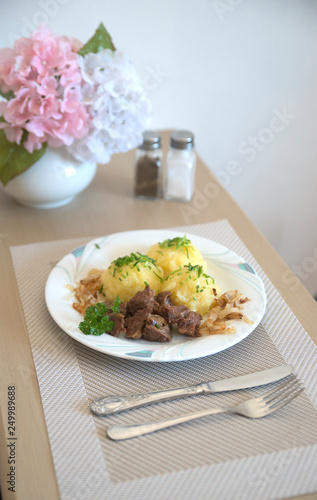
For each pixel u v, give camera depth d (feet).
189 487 1.80
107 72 2.87
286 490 1.80
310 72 4.34
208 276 2.44
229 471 1.85
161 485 1.81
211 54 4.11
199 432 1.98
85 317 2.28
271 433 1.97
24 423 2.01
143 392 2.13
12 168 2.92
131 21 3.85
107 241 2.80
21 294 2.59
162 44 3.99
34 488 1.81
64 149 2.96
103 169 3.61
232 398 2.11
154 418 2.03
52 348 2.31
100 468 1.86
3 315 2.47
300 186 4.88
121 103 2.89
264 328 2.43
